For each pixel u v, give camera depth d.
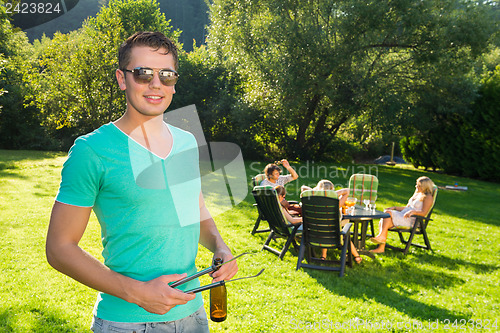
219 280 1.13
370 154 25.41
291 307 3.86
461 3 15.53
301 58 15.38
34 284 4.04
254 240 6.15
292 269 4.99
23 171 12.22
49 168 13.00
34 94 20.86
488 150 16.91
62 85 18.83
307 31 15.37
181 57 20.27
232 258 1.16
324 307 3.89
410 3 14.76
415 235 7.18
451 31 14.82
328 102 17.16
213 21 18.17
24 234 5.77
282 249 5.63
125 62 1.01
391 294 4.32
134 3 22.02
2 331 3.09
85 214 0.97
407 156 21.42
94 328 1.14
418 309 3.93
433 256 5.94
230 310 3.72
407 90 16.73
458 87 16.30
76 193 0.94
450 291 4.48
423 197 6.08
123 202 0.99
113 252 1.05
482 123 17.11
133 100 0.99
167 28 23.39
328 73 15.40
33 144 20.50
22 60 23.39
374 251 5.94
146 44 1.00
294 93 15.41
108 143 0.97
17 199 8.28
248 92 17.84
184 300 0.99
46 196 8.78
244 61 17.05
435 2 15.20
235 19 16.69
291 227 5.55
